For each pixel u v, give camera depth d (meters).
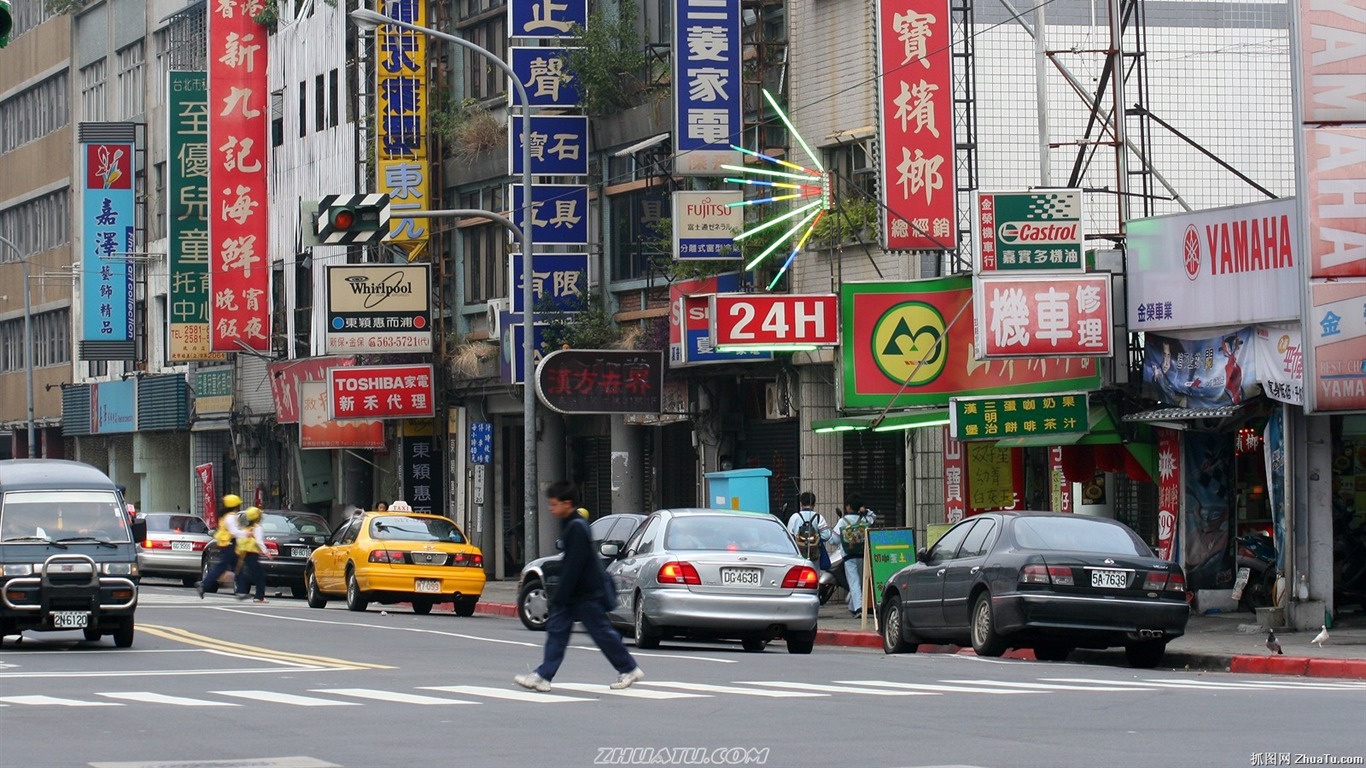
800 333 47.47
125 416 104.44
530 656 34.97
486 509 73.31
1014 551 33.91
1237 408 39.41
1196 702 24.62
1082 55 50.59
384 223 52.50
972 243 45.22
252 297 89.31
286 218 88.00
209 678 29.52
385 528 54.47
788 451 56.75
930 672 30.64
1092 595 32.94
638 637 37.38
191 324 91.75
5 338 128.50
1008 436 43.09
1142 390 43.41
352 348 71.81
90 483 38.09
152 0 105.62
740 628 36.41
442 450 77.69
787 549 37.69
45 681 28.88
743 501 48.62
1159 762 18.31
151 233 105.31
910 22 46.72
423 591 53.44
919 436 50.56
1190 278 40.97
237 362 92.69
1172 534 43.34
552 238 63.41
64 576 36.06
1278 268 38.16
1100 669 32.06
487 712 23.61
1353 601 42.62
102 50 112.81
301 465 86.19
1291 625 38.66
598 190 65.38
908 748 19.62
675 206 54.09
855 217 52.66
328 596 56.53
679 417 60.28
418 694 26.33
